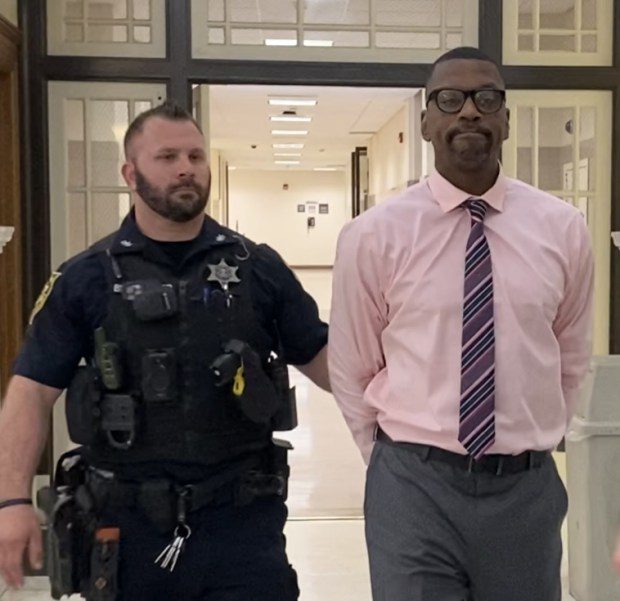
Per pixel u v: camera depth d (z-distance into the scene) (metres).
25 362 1.80
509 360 1.76
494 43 4.20
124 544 1.75
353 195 16.39
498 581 1.82
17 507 1.71
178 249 1.82
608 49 4.29
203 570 1.77
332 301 1.98
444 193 1.83
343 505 4.36
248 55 4.07
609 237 4.39
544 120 4.32
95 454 1.78
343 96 9.59
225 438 1.79
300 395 7.46
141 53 4.03
